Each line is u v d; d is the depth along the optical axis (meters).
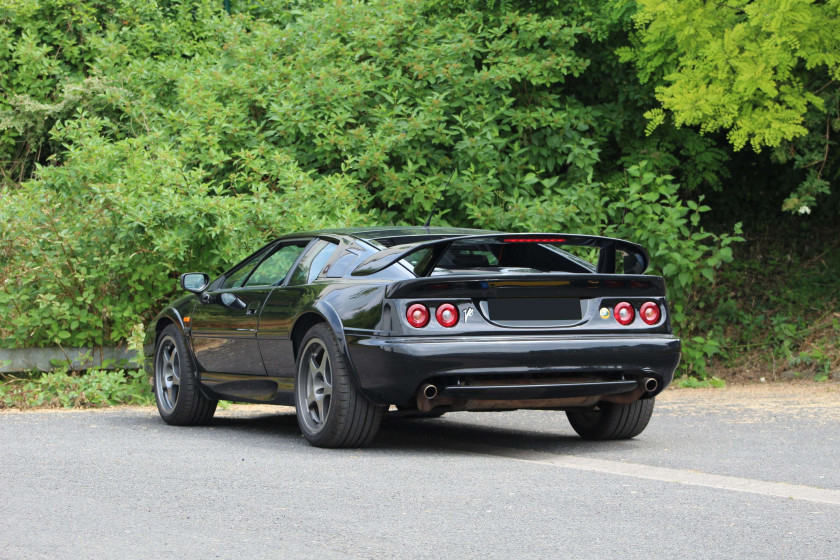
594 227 15.18
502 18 16.50
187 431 8.92
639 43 16.47
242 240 12.44
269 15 20.03
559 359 7.02
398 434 8.70
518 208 14.72
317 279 7.92
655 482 6.08
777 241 21.33
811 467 6.72
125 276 12.60
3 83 18.38
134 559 4.28
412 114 14.95
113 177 12.70
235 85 15.35
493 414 10.40
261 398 8.41
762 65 13.77
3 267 12.24
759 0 13.90
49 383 11.68
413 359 6.82
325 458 7.04
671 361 7.44
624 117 17.48
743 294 19.52
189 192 12.48
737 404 11.48
